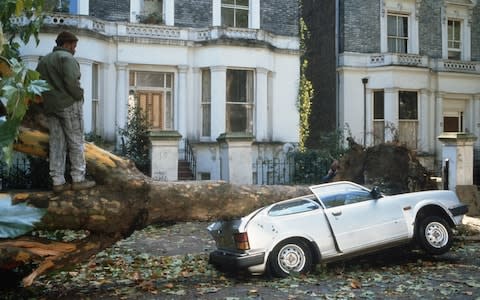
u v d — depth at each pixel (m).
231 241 7.74
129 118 16.70
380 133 22.19
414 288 6.98
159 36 18.05
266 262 7.60
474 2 24.23
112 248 10.11
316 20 24.28
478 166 23.20
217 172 18.27
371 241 8.23
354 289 6.97
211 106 18.45
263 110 19.17
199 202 7.42
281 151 19.59
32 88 3.89
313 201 8.13
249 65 18.75
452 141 13.91
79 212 6.45
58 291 7.12
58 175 6.36
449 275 7.82
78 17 16.39
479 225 11.93
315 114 24.27
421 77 22.19
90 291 7.11
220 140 13.52
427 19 23.52
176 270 8.31
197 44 18.55
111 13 17.89
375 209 8.38
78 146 6.38
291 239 7.77
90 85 16.67
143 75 18.28
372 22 22.55
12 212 2.63
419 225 8.73
